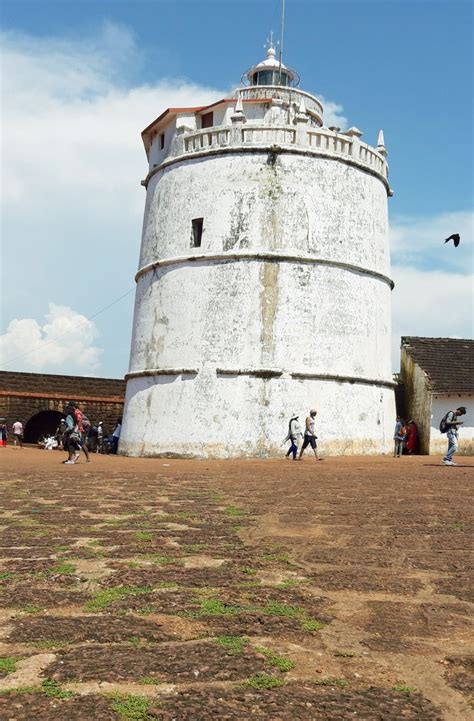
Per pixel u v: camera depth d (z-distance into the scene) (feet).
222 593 18.37
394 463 71.92
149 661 13.52
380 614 16.81
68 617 16.29
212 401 82.89
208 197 88.22
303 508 34.68
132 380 92.94
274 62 101.55
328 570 21.15
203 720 11.14
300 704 11.76
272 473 57.88
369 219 91.91
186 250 88.48
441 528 28.53
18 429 116.26
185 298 87.04
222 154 88.22
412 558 22.82
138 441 88.43
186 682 12.59
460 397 97.50
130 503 37.04
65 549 24.08
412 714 11.49
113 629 15.38
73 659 13.61
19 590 18.54
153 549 24.08
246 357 83.20
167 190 92.73
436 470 61.05
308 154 87.51
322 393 83.87
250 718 11.23
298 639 14.98
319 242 86.43
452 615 16.74
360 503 36.60
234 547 24.61
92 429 118.83
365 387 88.02
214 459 81.15
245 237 85.61
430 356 104.47
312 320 84.69
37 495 40.65
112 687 12.36
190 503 37.09
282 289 84.28
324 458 79.71
